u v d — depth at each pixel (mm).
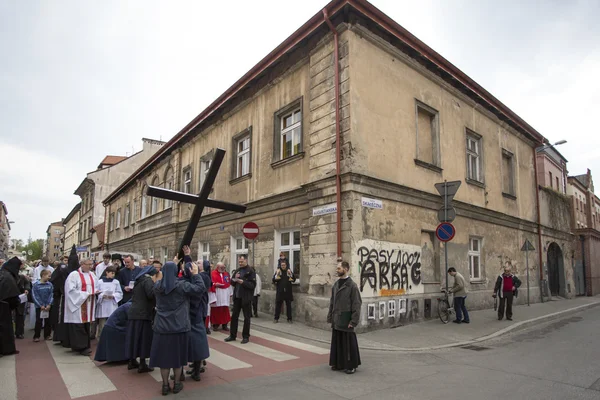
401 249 11500
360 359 7320
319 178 11328
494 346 9016
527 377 6410
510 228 18062
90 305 7969
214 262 17031
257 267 14016
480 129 16562
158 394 5422
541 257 20328
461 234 14562
